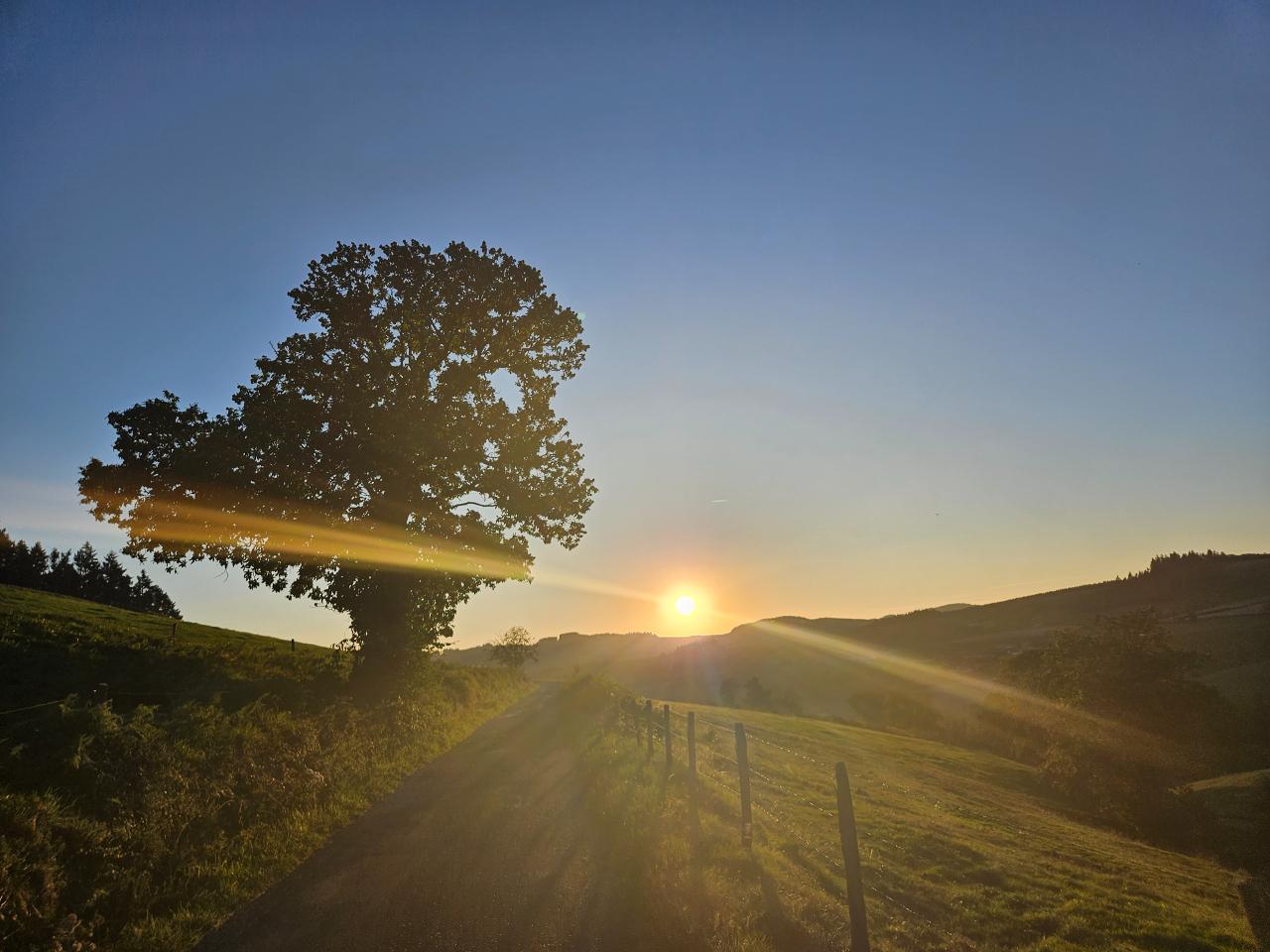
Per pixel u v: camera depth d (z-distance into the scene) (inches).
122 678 728.3
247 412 1024.2
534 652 2719.0
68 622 1024.9
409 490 1109.1
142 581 4407.0
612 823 470.6
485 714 1365.7
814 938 292.5
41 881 288.5
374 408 1069.8
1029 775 1497.3
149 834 362.6
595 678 1856.5
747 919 303.3
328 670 1128.2
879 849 501.7
